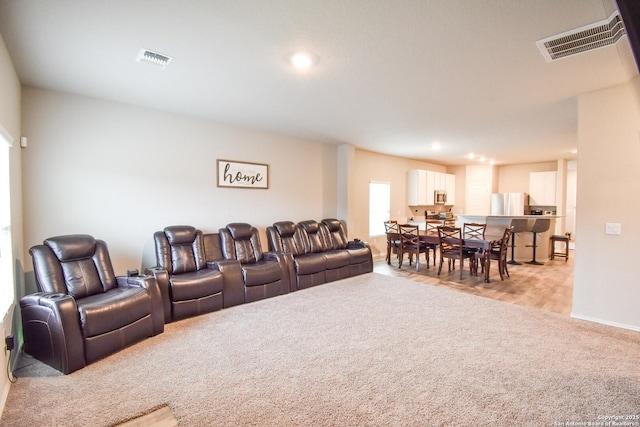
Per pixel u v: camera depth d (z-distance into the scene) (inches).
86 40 86.7
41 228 123.2
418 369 89.2
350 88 122.1
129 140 145.6
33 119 121.3
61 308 87.6
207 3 69.8
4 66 89.0
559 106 142.6
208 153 172.9
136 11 72.9
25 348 97.3
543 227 256.8
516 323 122.8
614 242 117.9
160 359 95.8
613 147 117.3
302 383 82.7
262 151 197.9
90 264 117.4
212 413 71.0
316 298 157.2
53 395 77.6
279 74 109.4
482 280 194.7
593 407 72.0
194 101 139.9
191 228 155.6
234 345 105.3
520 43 86.4
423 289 173.2
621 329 115.5
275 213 206.4
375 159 281.9
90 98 134.8
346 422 67.6
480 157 305.6
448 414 69.9
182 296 128.3
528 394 77.1
